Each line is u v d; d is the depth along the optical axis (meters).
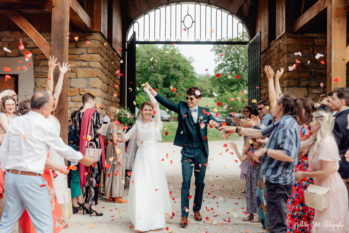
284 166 2.76
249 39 10.26
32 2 5.23
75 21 6.61
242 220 4.37
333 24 5.16
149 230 3.96
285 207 2.77
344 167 3.24
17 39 7.70
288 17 7.43
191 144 4.22
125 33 10.52
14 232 3.75
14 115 3.83
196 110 4.27
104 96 7.94
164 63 27.97
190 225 4.15
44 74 7.68
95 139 4.62
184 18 10.62
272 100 3.97
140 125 4.21
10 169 2.68
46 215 2.70
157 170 4.08
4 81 7.69
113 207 5.08
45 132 2.71
